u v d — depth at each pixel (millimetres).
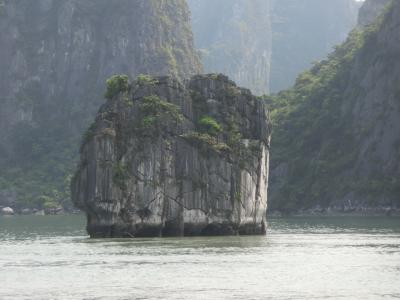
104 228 188875
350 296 106375
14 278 120812
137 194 189000
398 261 140375
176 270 128375
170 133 194750
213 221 195750
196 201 194125
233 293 108438
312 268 131125
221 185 196875
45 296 106562
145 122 192875
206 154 196000
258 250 160250
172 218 192250
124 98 197250
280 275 123375
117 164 188500
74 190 192000
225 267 132125
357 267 132375
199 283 116125
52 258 145875
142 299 104250
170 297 105562
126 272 126188
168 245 169250
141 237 190750
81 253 153875
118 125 193000
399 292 108938
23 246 175000
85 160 190375
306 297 105750
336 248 166125
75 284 115312
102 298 104938
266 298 104938
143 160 190625
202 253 152875
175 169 193625
